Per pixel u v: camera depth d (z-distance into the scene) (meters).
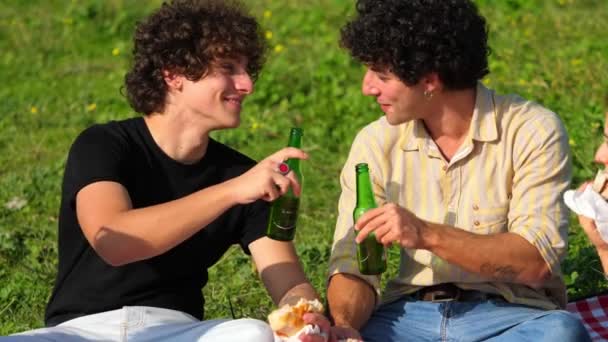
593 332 5.16
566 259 6.11
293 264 4.59
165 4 4.51
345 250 4.60
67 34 12.28
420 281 4.56
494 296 4.53
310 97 9.54
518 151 4.47
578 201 4.15
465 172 4.53
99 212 4.27
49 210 7.68
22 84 10.88
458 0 4.39
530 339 4.29
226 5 4.48
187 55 4.36
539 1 11.61
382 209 4.20
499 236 4.34
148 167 4.48
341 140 8.61
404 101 4.44
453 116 4.50
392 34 4.32
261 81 9.80
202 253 4.55
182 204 4.20
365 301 4.54
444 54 4.34
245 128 9.02
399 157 4.62
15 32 12.44
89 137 4.48
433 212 4.56
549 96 8.88
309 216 7.25
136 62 4.47
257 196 4.16
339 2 12.20
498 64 9.83
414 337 4.51
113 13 12.69
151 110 4.48
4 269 6.66
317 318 4.18
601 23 10.88
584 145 7.80
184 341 4.23
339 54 10.30
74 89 10.59
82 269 4.45
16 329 5.86
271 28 11.61
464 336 4.44
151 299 4.48
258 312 5.88
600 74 9.23
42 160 8.80
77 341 4.24
